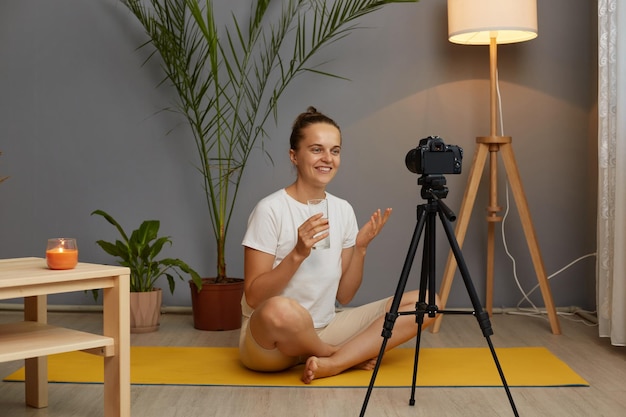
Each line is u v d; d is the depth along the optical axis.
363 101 4.07
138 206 4.12
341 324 2.90
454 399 2.50
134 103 4.10
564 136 4.08
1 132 4.13
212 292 3.66
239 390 2.60
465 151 4.07
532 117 4.07
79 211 4.13
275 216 2.77
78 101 4.11
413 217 4.09
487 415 2.34
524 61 4.07
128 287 2.17
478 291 4.12
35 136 4.12
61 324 3.78
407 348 3.23
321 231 2.52
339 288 2.97
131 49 4.09
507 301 4.12
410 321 2.79
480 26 3.44
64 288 2.07
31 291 2.01
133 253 3.62
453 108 4.07
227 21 4.06
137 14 3.88
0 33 4.11
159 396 2.54
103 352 2.14
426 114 4.07
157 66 4.09
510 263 4.11
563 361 3.03
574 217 4.10
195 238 4.11
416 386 2.64
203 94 3.90
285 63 4.07
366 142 4.07
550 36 4.06
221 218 3.84
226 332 3.64
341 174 4.08
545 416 2.33
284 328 2.60
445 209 2.15
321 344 2.71
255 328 2.65
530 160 4.09
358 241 2.89
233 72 4.06
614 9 3.14
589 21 4.05
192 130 3.98
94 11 4.09
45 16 4.10
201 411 2.38
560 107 4.07
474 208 4.11
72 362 2.93
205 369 2.87
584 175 4.09
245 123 4.07
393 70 4.06
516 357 3.06
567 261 4.11
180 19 3.92
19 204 4.13
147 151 4.11
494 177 3.78
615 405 2.44
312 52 3.75
